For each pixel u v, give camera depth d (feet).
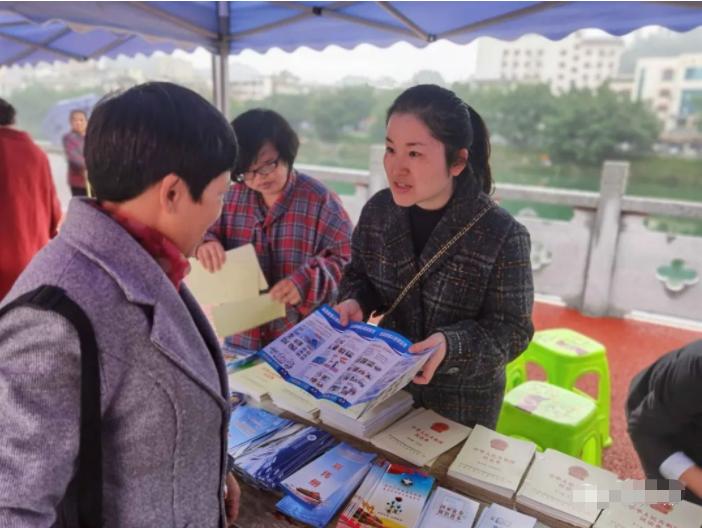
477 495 3.31
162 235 2.24
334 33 8.84
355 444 3.81
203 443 2.32
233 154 2.27
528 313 4.22
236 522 3.10
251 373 4.68
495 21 7.42
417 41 8.24
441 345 3.75
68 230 2.10
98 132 2.05
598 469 3.49
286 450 3.64
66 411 1.92
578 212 14.71
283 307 5.52
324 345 3.87
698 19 6.20
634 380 4.37
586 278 14.88
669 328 14.17
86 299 1.94
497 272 4.17
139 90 2.10
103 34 11.22
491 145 4.41
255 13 9.17
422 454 3.64
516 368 9.10
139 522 2.25
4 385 1.85
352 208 17.31
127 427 2.10
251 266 5.59
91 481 2.09
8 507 1.83
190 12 8.96
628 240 14.30
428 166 3.83
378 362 3.51
